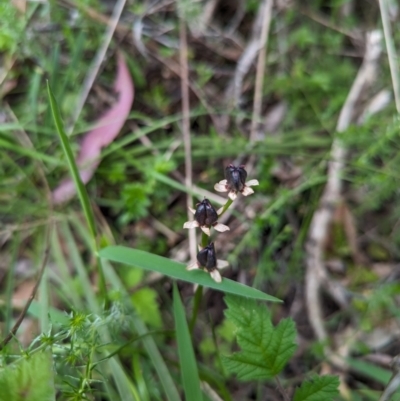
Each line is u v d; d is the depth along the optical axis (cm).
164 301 56
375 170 59
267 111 63
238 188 48
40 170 58
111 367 51
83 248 58
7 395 46
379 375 53
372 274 58
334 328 57
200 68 63
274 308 57
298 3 67
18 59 61
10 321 54
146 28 64
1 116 60
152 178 58
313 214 59
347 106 62
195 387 49
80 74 62
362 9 69
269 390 55
